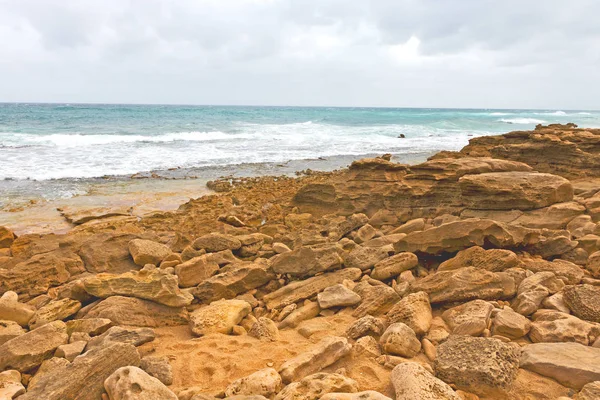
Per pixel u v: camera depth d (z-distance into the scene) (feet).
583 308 16.47
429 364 14.46
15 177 56.44
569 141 48.06
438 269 22.54
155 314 19.20
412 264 22.79
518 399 12.40
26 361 15.46
